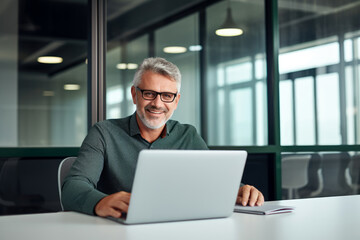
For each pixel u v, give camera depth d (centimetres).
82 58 321
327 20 423
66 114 314
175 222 143
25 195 302
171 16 352
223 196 150
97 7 325
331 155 417
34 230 128
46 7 313
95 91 321
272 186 385
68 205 166
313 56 414
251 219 150
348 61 433
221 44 370
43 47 311
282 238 118
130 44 337
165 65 209
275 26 389
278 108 387
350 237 120
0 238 117
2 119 298
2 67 300
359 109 438
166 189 139
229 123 370
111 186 207
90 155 200
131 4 338
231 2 376
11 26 304
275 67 387
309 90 411
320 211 167
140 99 209
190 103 356
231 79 373
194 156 141
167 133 223
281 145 388
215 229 131
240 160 151
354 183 430
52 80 312
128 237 119
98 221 143
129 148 213
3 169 296
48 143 308
